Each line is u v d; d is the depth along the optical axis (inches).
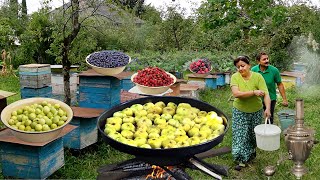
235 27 330.6
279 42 504.4
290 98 349.7
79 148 193.3
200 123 126.3
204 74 410.0
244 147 186.5
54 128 159.0
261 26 328.5
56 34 239.8
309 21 482.9
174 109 134.9
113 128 120.5
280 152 206.2
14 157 164.1
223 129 120.7
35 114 160.9
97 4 240.4
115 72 212.8
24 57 518.0
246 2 302.2
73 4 232.5
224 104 346.0
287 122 236.4
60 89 315.6
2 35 539.5
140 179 138.3
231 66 503.5
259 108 182.5
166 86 201.2
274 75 210.2
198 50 630.5
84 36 275.0
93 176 176.2
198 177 174.6
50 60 511.8
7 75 521.0
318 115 300.8
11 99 364.2
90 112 201.5
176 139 116.0
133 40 625.9
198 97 352.8
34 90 211.8
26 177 164.1
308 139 144.0
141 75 206.2
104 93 218.4
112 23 273.7
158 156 106.0
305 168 148.2
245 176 179.9
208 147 109.3
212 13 315.9
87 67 317.7
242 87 177.5
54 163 170.7
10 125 155.7
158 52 582.9
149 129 122.0
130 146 105.7
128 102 137.1
